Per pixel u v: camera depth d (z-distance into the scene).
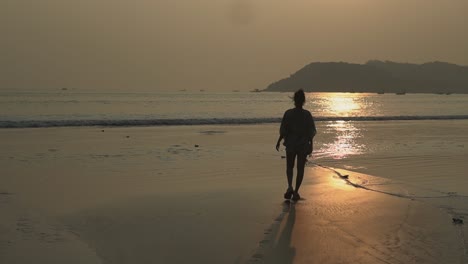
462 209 7.11
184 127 26.80
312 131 7.79
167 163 12.38
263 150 15.61
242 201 7.64
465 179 10.24
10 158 12.99
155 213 6.85
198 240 5.55
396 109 65.19
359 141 19.16
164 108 58.94
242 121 31.72
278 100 115.25
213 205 7.36
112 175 10.41
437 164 12.65
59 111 47.53
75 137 19.73
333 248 5.23
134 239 5.60
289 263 4.78
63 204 7.44
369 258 4.91
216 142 18.23
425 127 28.23
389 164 12.59
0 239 5.52
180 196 8.09
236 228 6.04
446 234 5.79
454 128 27.39
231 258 4.95
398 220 6.41
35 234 5.77
